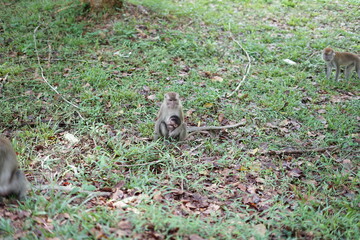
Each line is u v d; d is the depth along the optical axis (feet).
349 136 15.78
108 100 17.28
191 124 16.47
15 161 12.05
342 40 23.22
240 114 16.87
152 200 12.65
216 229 11.85
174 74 19.21
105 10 23.76
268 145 15.38
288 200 13.17
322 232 11.98
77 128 15.69
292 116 16.98
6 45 20.99
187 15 25.05
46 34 22.06
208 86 18.52
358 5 29.07
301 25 25.36
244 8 27.99
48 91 17.63
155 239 11.48
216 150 15.07
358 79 20.53
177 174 13.82
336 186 13.71
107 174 13.70
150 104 17.29
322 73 20.43
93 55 20.30
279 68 20.18
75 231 11.36
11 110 16.46
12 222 11.52
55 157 14.30
